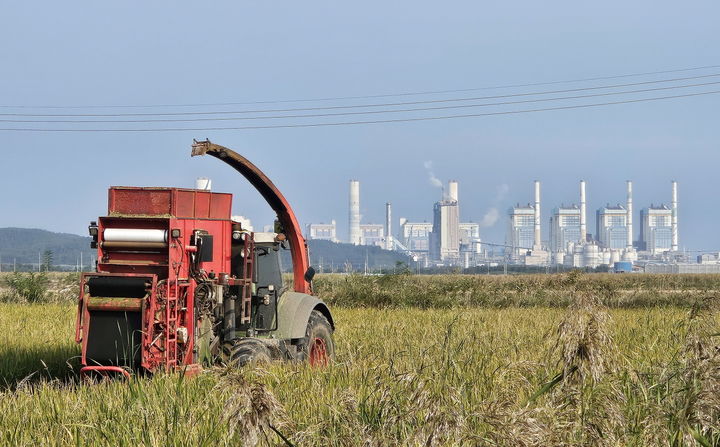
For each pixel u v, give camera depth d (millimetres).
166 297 25969
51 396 21719
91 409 19484
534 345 34281
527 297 80062
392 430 13078
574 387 11859
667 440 12406
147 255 26953
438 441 10469
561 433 11219
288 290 33750
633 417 15281
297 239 34031
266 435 9547
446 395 11727
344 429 13984
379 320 53250
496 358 29266
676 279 162875
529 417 10336
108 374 25750
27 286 78188
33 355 32812
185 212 27766
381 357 30938
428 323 50125
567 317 11461
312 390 21547
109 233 26891
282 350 30062
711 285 142375
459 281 89500
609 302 80375
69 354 33500
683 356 15398
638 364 24750
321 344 32531
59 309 60469
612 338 11391
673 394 14867
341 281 84438
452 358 25125
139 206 27375
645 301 80875
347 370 24328
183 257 27234
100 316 25828
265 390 9414
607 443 11414
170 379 22516
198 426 17125
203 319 27969
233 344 29578
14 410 20172
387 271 89062
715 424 11023
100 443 16766
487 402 15625
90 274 25984
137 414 18375
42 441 17062
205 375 21156
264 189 32938
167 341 25797
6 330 42250
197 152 29125
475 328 44719
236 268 30531
